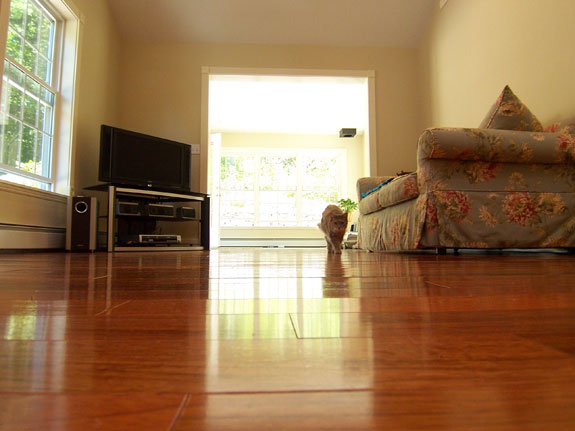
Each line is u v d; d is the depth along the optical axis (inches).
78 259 87.0
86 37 161.8
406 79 206.8
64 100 150.0
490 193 95.8
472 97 158.7
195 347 14.7
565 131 100.0
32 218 129.3
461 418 8.6
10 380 11.1
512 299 26.7
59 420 8.6
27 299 27.0
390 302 25.5
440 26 184.2
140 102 198.2
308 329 17.7
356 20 196.9
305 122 327.0
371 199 137.6
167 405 9.4
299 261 76.7
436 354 13.7
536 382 10.9
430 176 95.7
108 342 15.4
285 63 203.0
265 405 9.4
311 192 348.8
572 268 54.4
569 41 110.2
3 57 110.0
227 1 188.2
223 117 315.3
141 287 33.8
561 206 96.9
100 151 157.2
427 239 96.4
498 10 141.3
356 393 10.2
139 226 183.8
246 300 26.4
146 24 195.6
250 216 343.3
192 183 196.1
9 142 122.0
